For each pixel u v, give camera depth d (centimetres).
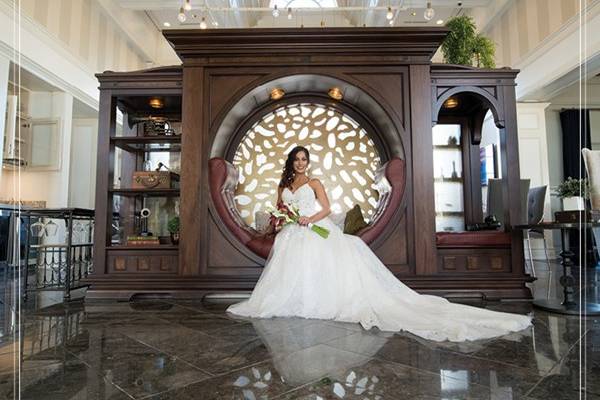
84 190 775
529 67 629
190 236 316
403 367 153
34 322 238
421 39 322
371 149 392
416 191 316
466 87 330
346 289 245
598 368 152
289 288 247
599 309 260
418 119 324
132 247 325
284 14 855
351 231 330
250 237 315
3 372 152
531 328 213
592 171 255
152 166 406
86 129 785
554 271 492
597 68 520
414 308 239
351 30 318
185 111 327
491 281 306
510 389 132
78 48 659
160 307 280
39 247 360
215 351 176
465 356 166
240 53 331
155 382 140
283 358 165
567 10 538
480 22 762
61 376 147
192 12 778
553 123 758
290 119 396
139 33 842
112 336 204
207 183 323
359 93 335
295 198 280
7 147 555
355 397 126
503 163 326
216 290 312
